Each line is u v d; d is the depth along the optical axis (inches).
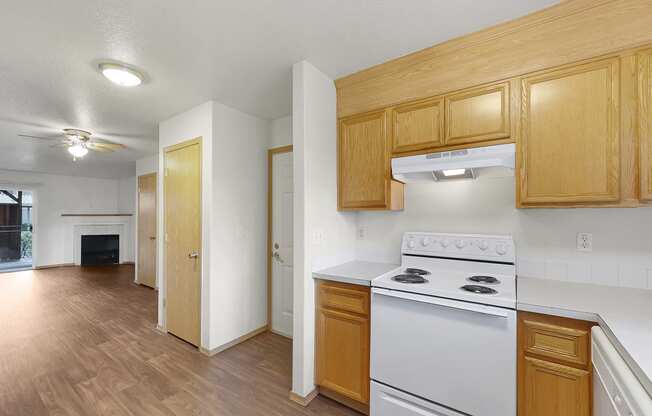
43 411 70.3
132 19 59.2
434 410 57.9
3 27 60.9
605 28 53.3
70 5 54.7
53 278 221.1
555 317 47.8
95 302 159.8
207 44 68.5
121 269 258.7
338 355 72.8
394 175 74.7
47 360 95.1
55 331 119.4
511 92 61.7
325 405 73.8
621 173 51.8
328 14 58.4
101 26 61.3
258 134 119.6
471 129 65.9
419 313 59.5
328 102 84.4
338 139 87.4
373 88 80.6
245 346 107.0
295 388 75.5
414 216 86.7
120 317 136.6
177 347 105.5
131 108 108.5
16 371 88.2
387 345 63.5
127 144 162.1
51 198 264.2
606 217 62.7
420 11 57.8
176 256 115.1
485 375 52.6
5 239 270.4
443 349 56.7
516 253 71.6
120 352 101.3
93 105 104.9
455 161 64.9
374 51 72.2
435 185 83.4
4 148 165.2
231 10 56.9
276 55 73.6
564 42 56.7
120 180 301.4
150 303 158.4
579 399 45.7
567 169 56.2
